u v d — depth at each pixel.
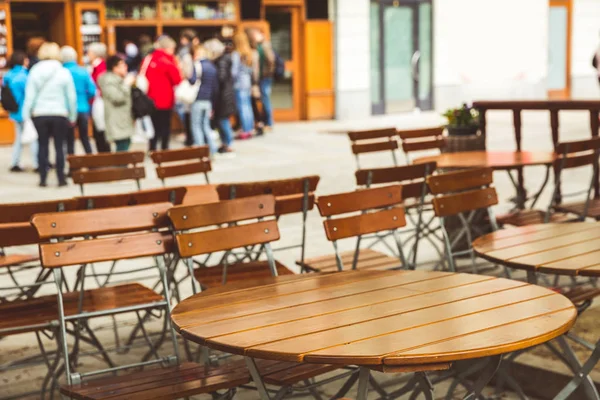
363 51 22.70
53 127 12.73
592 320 5.74
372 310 3.65
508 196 11.29
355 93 22.70
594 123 8.39
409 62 23.86
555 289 5.09
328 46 22.39
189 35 17.42
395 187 5.31
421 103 24.27
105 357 5.47
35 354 6.04
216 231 4.69
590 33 28.58
